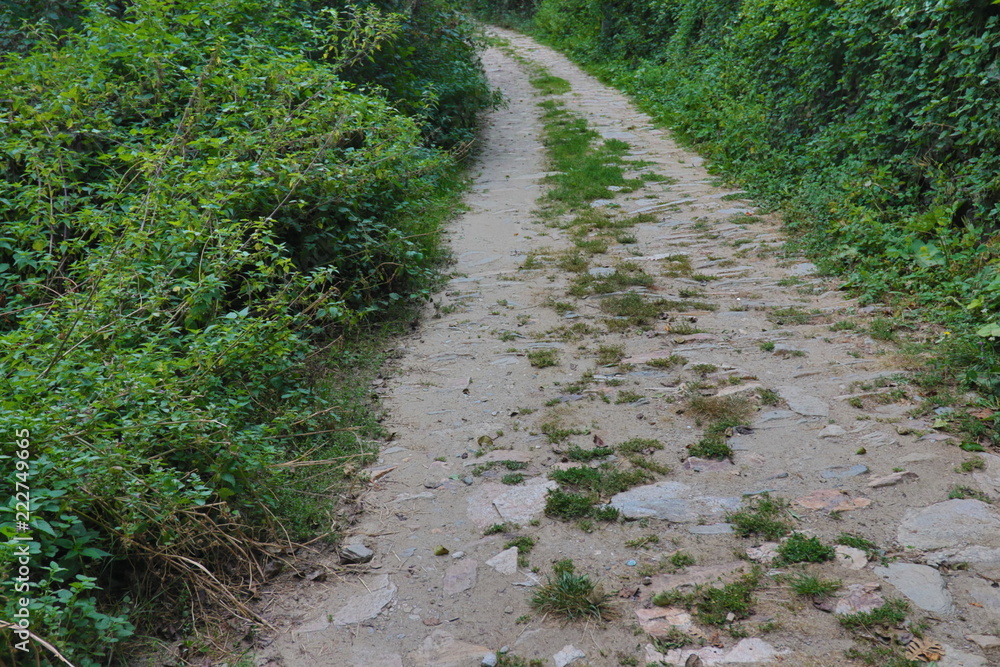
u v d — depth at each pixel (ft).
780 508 10.57
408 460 12.68
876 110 23.89
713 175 32.53
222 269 14.16
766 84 35.73
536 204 29.55
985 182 18.62
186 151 17.62
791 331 16.76
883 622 8.29
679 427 13.10
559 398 14.51
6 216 16.81
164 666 8.40
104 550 9.39
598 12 68.85
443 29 39.99
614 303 19.15
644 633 8.46
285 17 26.94
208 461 10.86
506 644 8.55
